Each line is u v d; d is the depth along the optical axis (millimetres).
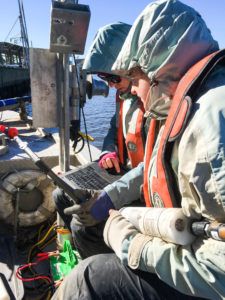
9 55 37688
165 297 1382
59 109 2512
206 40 1331
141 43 1323
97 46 2449
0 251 2740
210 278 1110
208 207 1099
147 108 1451
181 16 1301
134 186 2080
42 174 3012
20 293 2275
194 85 1190
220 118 1077
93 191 2092
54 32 2152
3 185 2959
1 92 29172
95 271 1444
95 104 25859
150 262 1259
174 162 1236
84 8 2123
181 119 1174
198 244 1171
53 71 2445
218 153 1049
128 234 1404
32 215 3039
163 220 1218
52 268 2510
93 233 2162
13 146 3619
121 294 1385
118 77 2352
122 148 2664
